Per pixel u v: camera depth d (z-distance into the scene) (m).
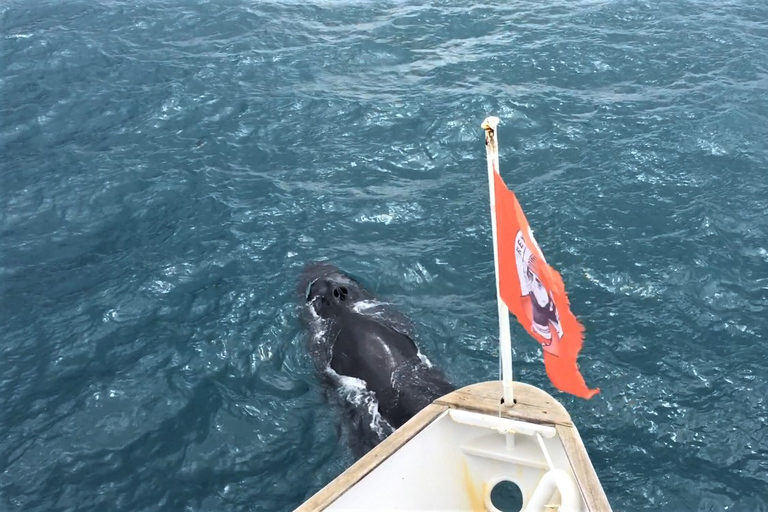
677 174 11.83
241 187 12.28
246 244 10.96
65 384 8.79
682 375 8.40
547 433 5.24
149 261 10.74
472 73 15.28
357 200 11.85
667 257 10.12
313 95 14.79
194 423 8.20
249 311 9.70
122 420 8.27
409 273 10.27
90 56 16.66
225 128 13.91
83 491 7.48
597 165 12.18
